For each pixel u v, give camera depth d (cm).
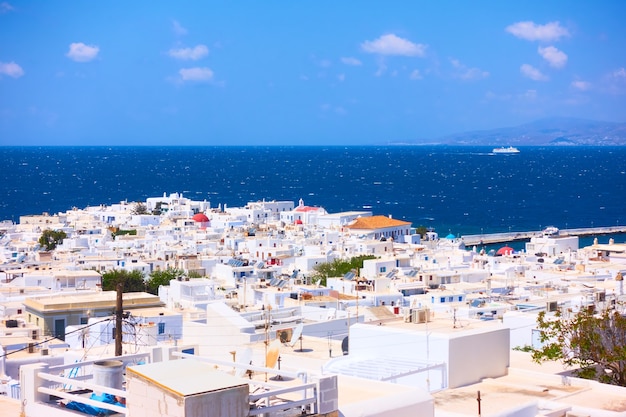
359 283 15325
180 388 2769
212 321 8450
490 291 14888
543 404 4625
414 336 5209
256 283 15562
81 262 19150
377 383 3775
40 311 10719
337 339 8325
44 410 3266
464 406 4638
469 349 5147
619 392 5028
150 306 11412
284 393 3200
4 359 6819
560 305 10462
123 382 3578
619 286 14188
